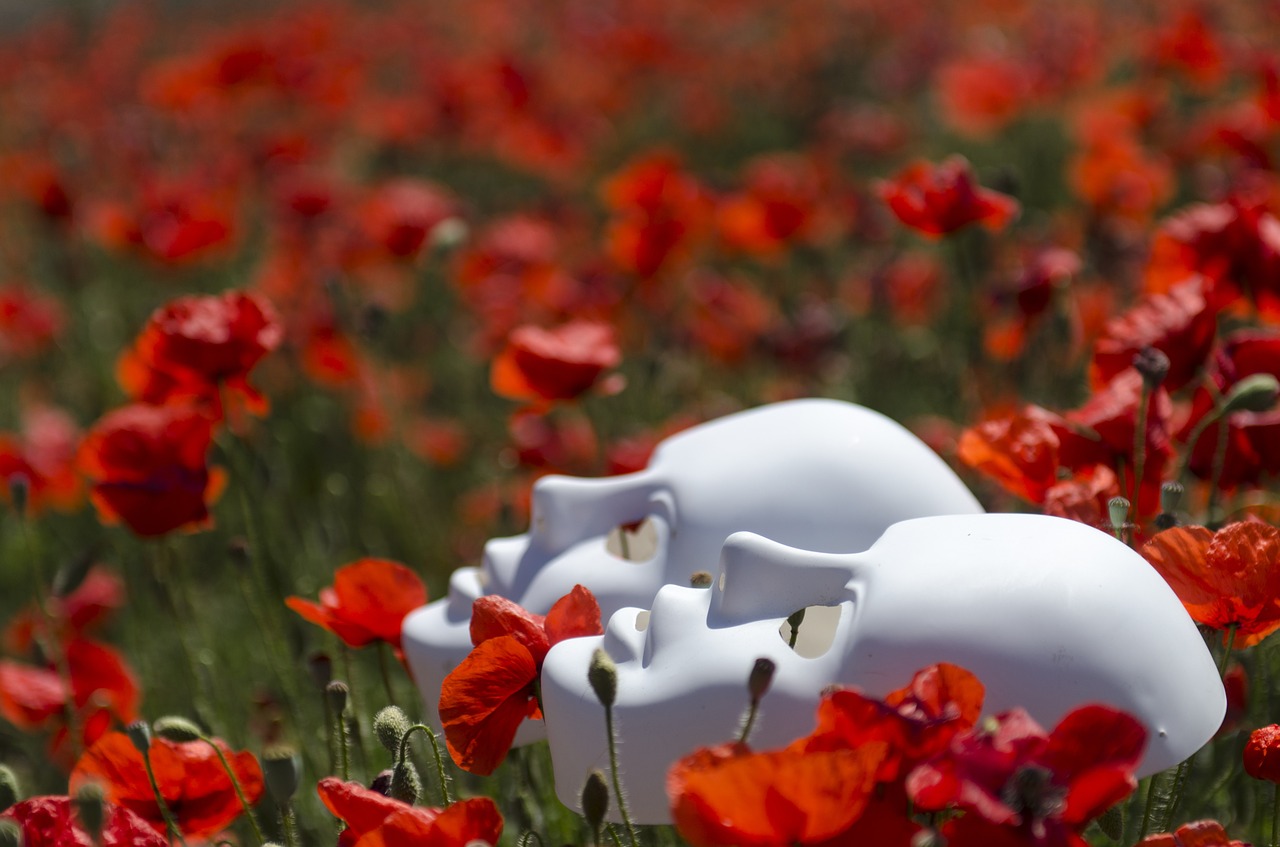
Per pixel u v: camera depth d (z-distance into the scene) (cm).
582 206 1051
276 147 941
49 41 1605
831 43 1329
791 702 209
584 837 304
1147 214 648
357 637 301
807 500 267
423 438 679
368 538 650
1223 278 368
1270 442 314
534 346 397
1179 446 336
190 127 1077
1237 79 936
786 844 179
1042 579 207
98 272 1005
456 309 859
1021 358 511
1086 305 546
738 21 1512
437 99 1019
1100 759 183
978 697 190
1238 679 287
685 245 666
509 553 290
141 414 359
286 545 610
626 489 284
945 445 454
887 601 209
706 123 1170
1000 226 416
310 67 1075
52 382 863
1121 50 1093
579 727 222
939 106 1135
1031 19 1174
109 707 383
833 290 792
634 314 716
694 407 633
